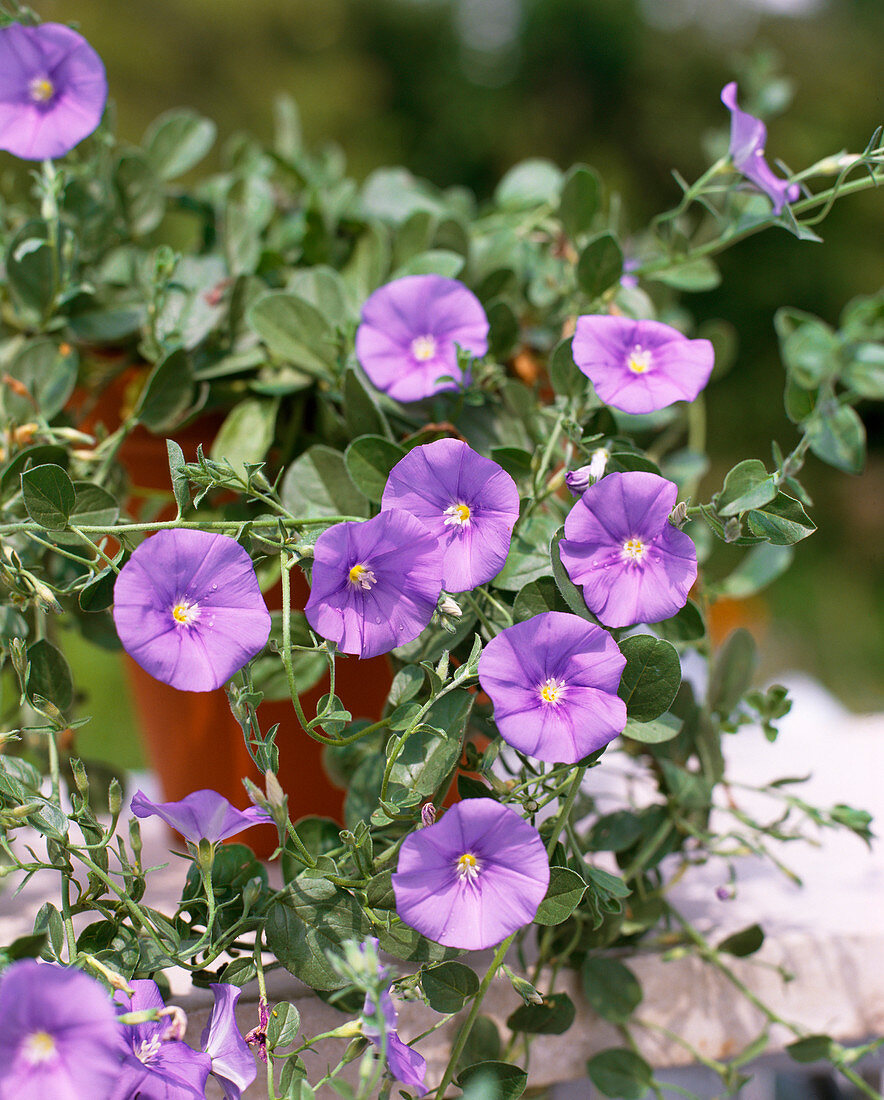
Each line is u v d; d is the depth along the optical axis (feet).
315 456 1.65
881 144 1.64
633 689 1.53
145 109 13.21
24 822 1.51
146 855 1.87
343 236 1.92
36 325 1.78
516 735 1.47
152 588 1.46
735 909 1.80
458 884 1.46
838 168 1.66
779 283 13.10
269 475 1.77
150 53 13.37
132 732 4.58
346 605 1.50
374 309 1.67
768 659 10.59
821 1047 1.69
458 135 14.20
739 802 2.06
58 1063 1.36
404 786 1.53
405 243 1.90
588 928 1.65
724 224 1.77
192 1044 1.57
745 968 1.71
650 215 14.56
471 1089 1.53
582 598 1.53
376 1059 1.49
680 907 1.80
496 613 1.58
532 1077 1.67
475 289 1.87
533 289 1.93
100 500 1.62
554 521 1.62
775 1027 1.72
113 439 1.72
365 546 1.49
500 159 14.29
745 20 15.31
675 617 1.60
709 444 12.80
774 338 13.07
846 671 10.70
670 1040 1.69
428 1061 1.61
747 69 2.22
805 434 1.72
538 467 1.62
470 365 1.68
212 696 1.74
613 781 2.02
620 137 14.70
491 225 2.02
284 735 1.73
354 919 1.53
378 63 14.48
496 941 1.45
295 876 1.58
